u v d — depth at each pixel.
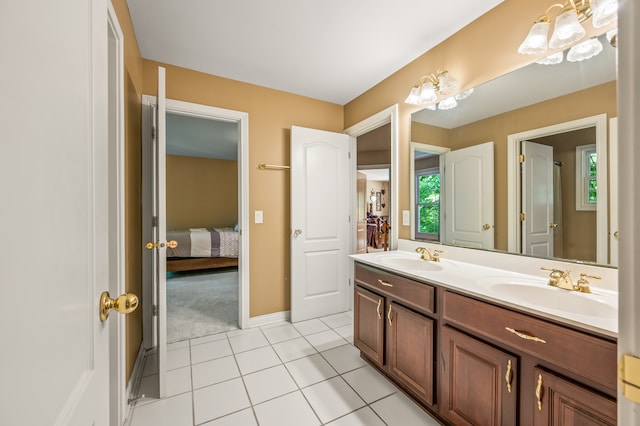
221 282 4.15
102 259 0.65
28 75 0.37
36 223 0.38
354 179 3.05
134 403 1.53
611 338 0.81
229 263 4.83
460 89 1.81
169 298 3.39
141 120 2.06
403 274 1.59
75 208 0.51
